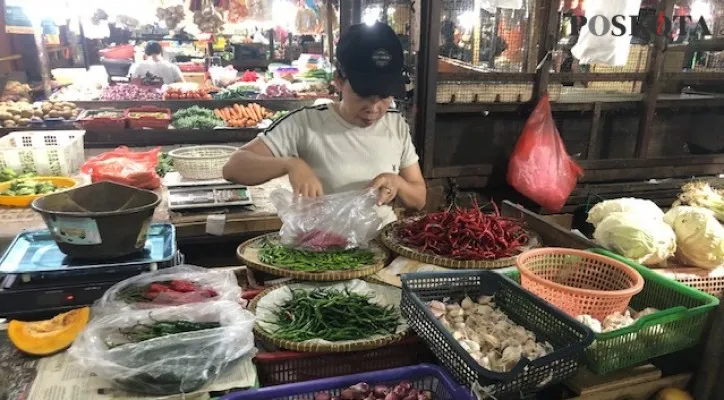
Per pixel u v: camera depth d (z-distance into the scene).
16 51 7.98
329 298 1.72
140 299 1.54
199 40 9.15
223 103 6.00
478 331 1.56
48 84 6.21
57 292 1.61
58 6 6.29
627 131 4.95
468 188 4.58
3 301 1.58
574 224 4.87
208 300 1.53
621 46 3.44
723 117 5.20
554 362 1.30
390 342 1.54
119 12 7.38
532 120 4.25
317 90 6.60
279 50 9.81
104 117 4.90
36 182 3.08
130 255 1.76
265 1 6.68
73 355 1.32
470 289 1.76
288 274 1.88
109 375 1.28
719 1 4.75
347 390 1.35
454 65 4.59
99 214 1.61
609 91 4.80
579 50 3.55
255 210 3.01
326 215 2.12
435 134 4.44
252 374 1.38
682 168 5.02
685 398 1.66
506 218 2.35
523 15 4.33
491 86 4.30
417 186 2.40
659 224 2.04
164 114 5.20
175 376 1.29
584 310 1.61
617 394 1.64
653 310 1.74
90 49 9.34
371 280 1.94
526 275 1.72
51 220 1.63
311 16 7.06
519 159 4.24
